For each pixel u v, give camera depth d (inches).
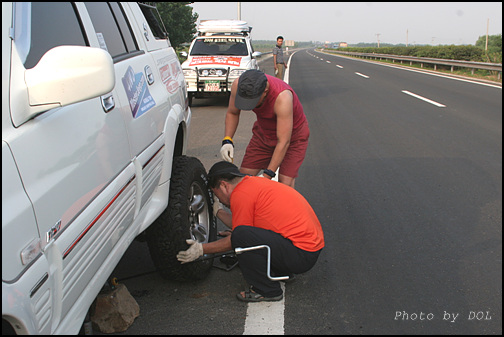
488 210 185.8
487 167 247.6
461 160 262.2
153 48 133.8
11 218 53.3
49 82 61.4
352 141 313.6
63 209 64.9
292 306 117.7
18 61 64.5
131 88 100.7
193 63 457.4
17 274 53.6
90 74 61.9
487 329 109.4
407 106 464.8
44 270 59.1
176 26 1483.8
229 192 125.3
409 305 119.0
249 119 404.5
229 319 111.3
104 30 102.1
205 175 140.2
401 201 196.4
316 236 120.6
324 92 603.2
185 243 117.7
